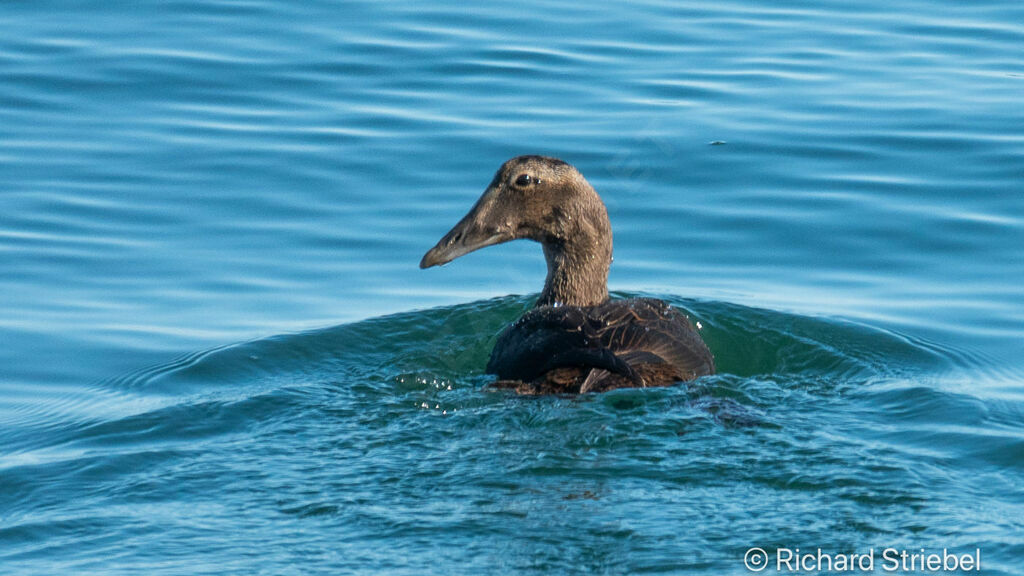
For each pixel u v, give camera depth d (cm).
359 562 930
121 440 1159
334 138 1906
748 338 1419
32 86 2045
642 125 1933
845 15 2411
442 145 1881
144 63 2136
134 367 1367
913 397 1240
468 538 955
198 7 2388
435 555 935
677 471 1041
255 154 1858
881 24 2366
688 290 1552
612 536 952
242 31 2281
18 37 2220
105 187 1767
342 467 1075
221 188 1773
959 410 1202
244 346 1377
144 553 952
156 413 1212
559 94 2044
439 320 1463
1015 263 1586
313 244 1656
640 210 1727
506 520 976
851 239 1658
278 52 2195
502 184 1347
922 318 1473
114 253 1617
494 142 1881
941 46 2253
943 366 1350
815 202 1739
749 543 945
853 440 1116
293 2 2428
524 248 1727
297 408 1213
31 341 1419
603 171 1800
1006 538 959
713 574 911
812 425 1148
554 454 1067
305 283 1572
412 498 1016
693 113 1975
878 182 1781
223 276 1578
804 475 1040
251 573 917
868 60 2188
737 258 1628
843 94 2045
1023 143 1869
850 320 1462
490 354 1361
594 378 1153
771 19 2392
